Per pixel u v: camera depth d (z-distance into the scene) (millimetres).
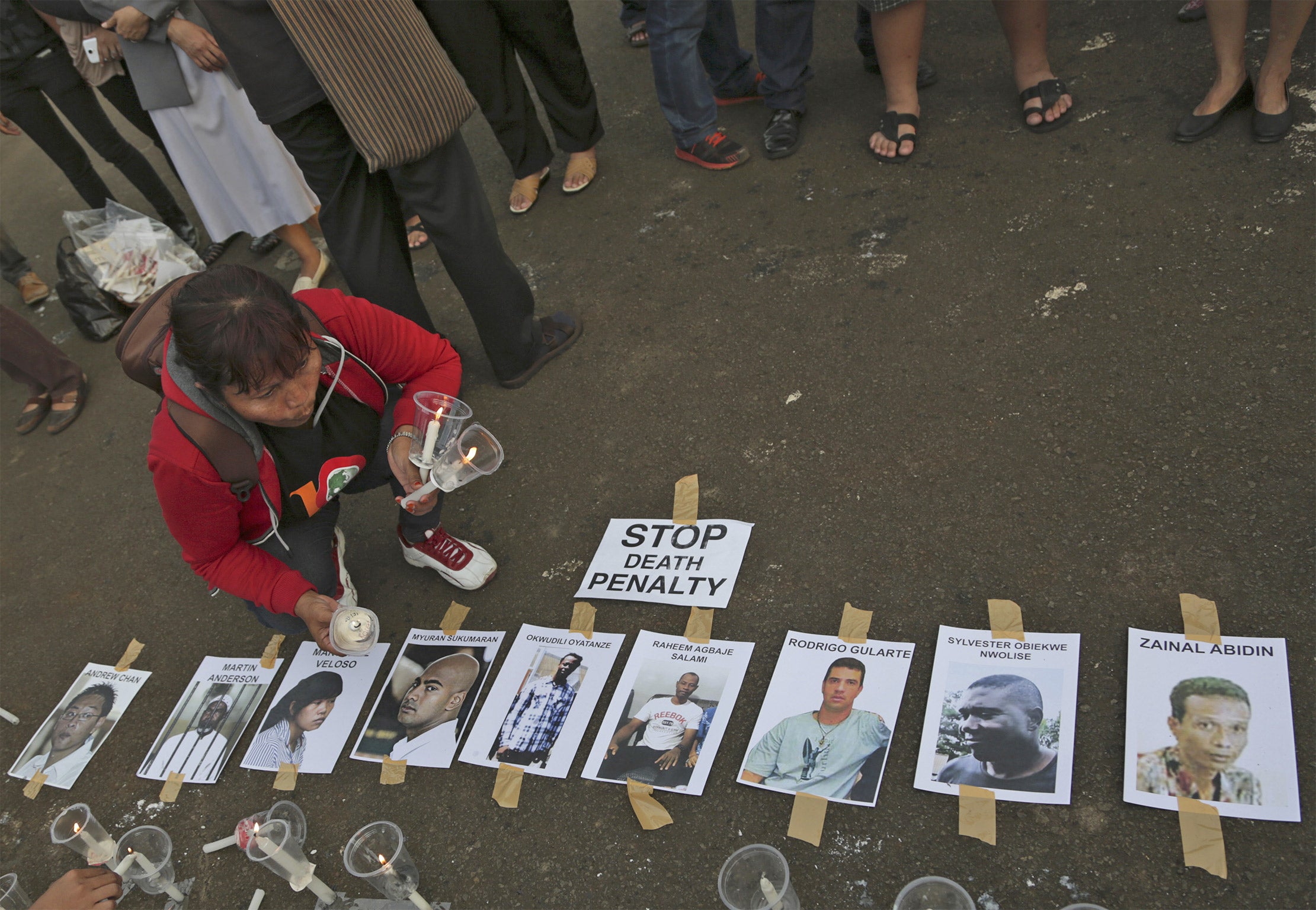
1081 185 2961
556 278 3434
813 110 3729
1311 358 2256
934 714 1909
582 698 2205
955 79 3592
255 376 1560
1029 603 2027
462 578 2498
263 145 3465
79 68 3715
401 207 2744
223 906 2113
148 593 2979
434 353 2223
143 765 2494
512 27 3336
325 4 2135
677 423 2750
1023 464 2291
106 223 4094
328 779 2277
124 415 3740
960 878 1697
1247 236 2600
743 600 2258
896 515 2295
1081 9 3689
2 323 3541
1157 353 2412
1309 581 1882
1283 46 2703
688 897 1815
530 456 2832
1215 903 1562
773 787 1901
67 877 2027
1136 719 1786
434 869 2018
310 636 2623
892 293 2871
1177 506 2090
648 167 3814
